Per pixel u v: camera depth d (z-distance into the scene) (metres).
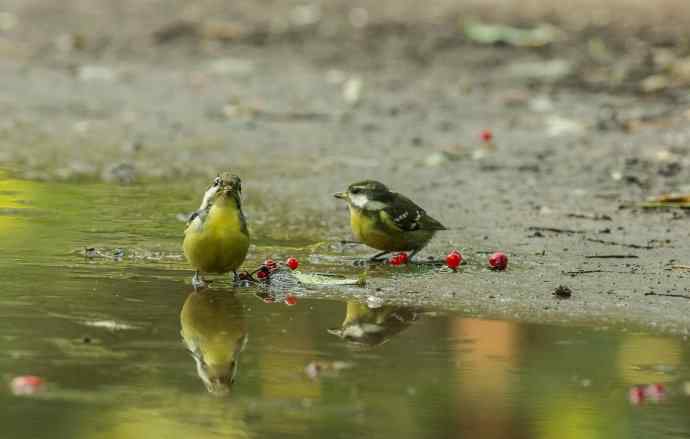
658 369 9.05
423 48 30.28
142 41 31.75
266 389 8.45
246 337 9.69
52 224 14.19
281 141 21.11
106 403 8.04
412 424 7.79
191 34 32.53
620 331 10.11
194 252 11.23
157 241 13.41
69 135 21.34
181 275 11.86
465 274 12.20
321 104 24.69
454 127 22.36
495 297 11.22
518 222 14.91
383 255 13.18
